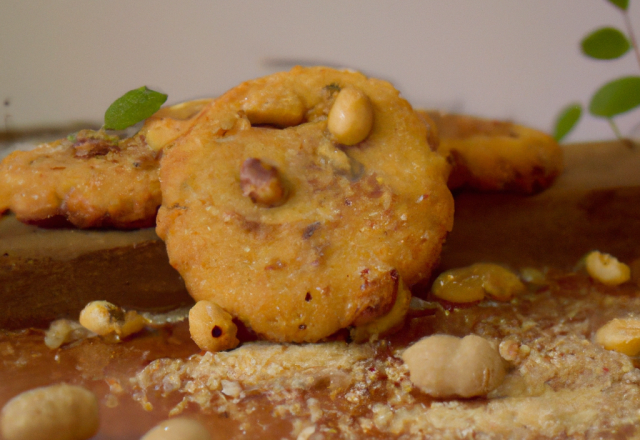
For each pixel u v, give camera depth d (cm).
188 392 30
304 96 32
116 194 32
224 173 31
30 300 32
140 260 33
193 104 34
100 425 29
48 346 32
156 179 32
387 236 31
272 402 30
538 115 37
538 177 35
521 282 34
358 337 31
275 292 31
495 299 33
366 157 32
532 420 29
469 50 36
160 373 31
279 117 32
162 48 35
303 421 30
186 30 35
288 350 31
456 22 36
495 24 36
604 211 35
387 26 36
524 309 33
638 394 30
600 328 32
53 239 32
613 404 30
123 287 33
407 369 31
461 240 35
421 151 32
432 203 31
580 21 36
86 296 33
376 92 32
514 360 31
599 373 31
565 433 29
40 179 32
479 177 34
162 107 33
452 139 35
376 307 31
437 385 30
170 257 32
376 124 32
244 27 36
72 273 32
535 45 37
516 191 35
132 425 29
